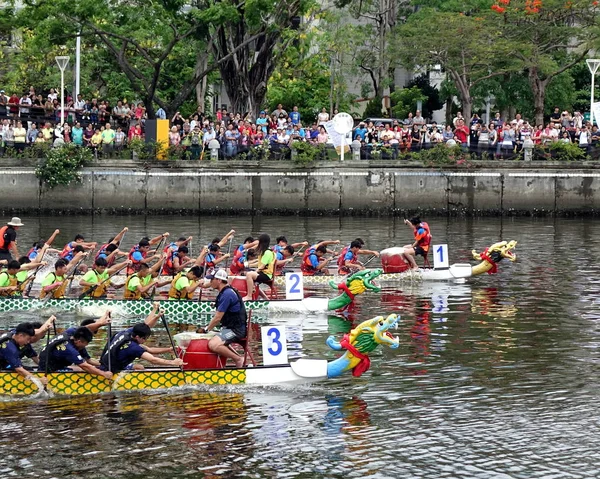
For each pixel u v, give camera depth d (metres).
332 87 59.12
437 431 16.30
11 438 15.77
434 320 24.38
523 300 26.97
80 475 14.48
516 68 52.66
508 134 49.50
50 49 58.25
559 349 21.41
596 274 31.41
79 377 17.92
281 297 26.28
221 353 18.56
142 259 25.31
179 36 48.34
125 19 48.72
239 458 15.14
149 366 18.88
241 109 53.69
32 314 24.55
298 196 49.00
